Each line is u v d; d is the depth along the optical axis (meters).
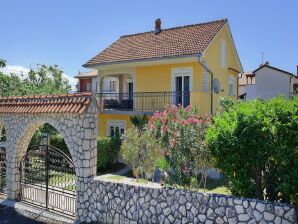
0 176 12.32
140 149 11.84
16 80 26.05
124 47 21.77
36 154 11.14
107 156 16.12
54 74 40.78
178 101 18.19
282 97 7.74
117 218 8.69
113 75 21.80
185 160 8.48
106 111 19.50
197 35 19.22
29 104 10.83
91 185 9.24
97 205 9.09
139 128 15.82
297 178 6.54
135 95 19.47
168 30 21.80
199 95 16.55
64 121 9.77
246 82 36.25
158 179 12.81
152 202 8.12
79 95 9.57
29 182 11.32
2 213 10.17
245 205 6.79
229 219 6.95
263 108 7.23
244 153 7.01
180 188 8.29
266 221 6.53
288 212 6.34
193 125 8.65
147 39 21.70
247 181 7.07
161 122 9.28
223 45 20.62
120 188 8.71
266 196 7.09
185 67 18.09
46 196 10.40
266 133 6.79
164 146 8.95
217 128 7.61
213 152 7.45
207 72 17.59
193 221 7.44
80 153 9.39
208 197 7.29
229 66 21.88
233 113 7.70
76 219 9.48
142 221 8.23
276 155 6.65
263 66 32.75
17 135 11.34
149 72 19.47
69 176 10.63
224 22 19.84
